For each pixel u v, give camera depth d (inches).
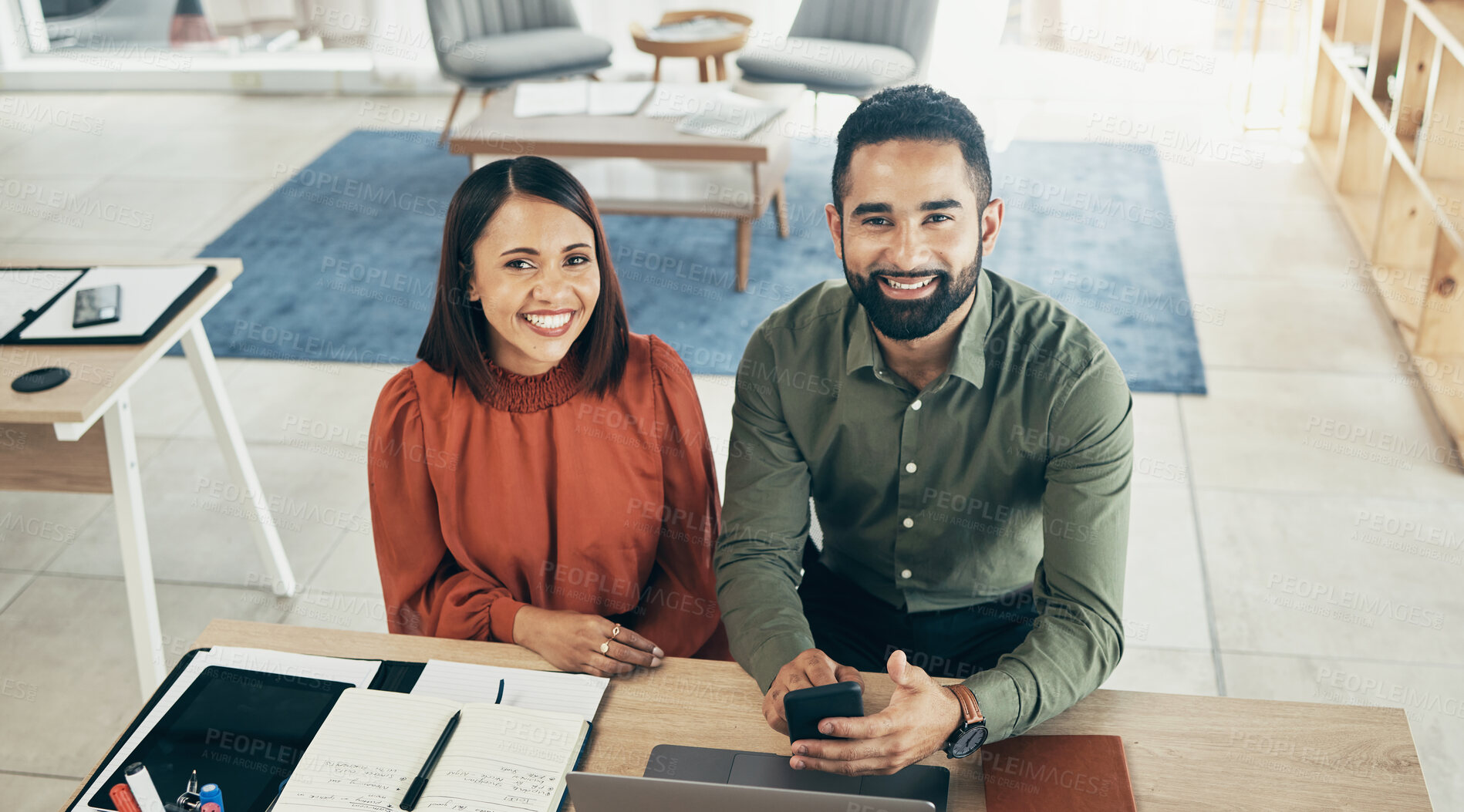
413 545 66.8
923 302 57.0
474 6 190.5
